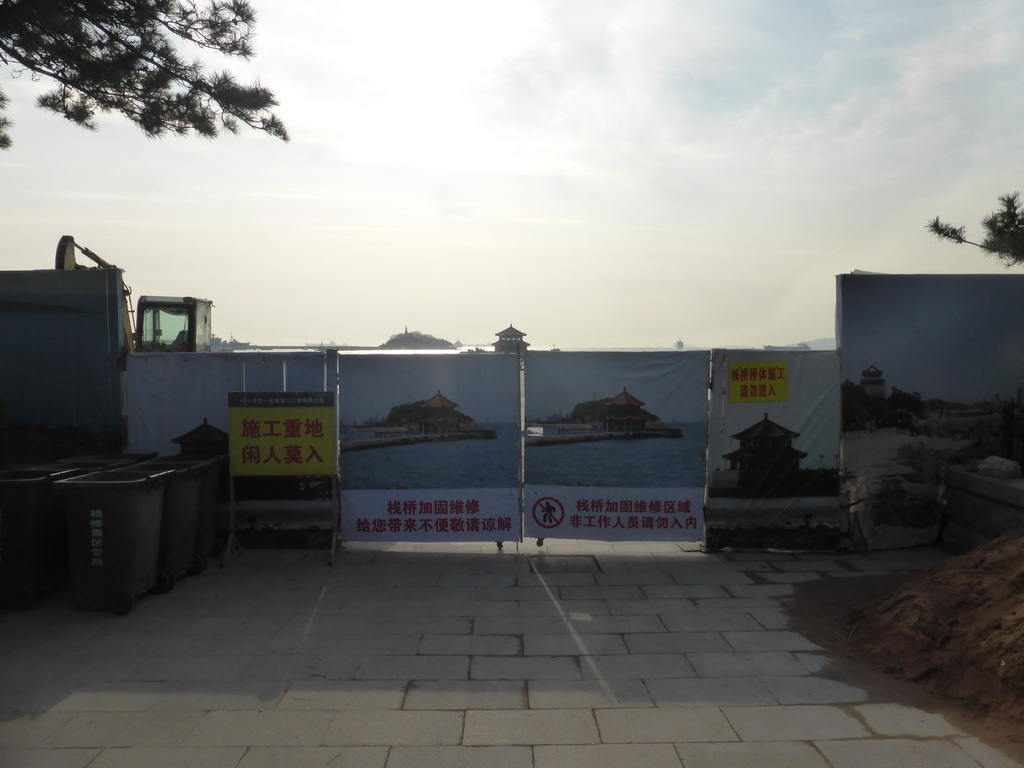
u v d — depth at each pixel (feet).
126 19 26.37
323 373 27.99
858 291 27.96
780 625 20.63
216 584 24.30
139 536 21.81
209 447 28.35
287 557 27.22
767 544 27.99
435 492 27.71
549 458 27.63
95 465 25.03
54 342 29.04
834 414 27.89
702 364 27.53
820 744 14.30
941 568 21.39
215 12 27.32
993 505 25.67
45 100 29.17
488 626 20.59
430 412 27.61
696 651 18.81
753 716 15.42
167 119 28.30
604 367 27.48
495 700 16.15
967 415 28.30
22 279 28.99
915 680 16.94
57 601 22.58
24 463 29.14
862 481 28.02
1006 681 15.62
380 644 19.33
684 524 27.78
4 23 24.99
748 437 27.76
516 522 27.73
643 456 27.68
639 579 24.81
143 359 28.40
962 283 28.12
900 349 28.07
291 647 19.15
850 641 19.36
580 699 16.17
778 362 27.68
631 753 13.97
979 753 13.96
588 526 27.78
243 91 27.94
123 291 29.43
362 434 27.68
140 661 18.29
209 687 16.81
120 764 13.62
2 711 15.69
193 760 13.75
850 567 26.23
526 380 27.50
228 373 28.25
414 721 15.21
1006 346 28.19
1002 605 17.92
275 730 14.85
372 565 26.40
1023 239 28.30
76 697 16.33
